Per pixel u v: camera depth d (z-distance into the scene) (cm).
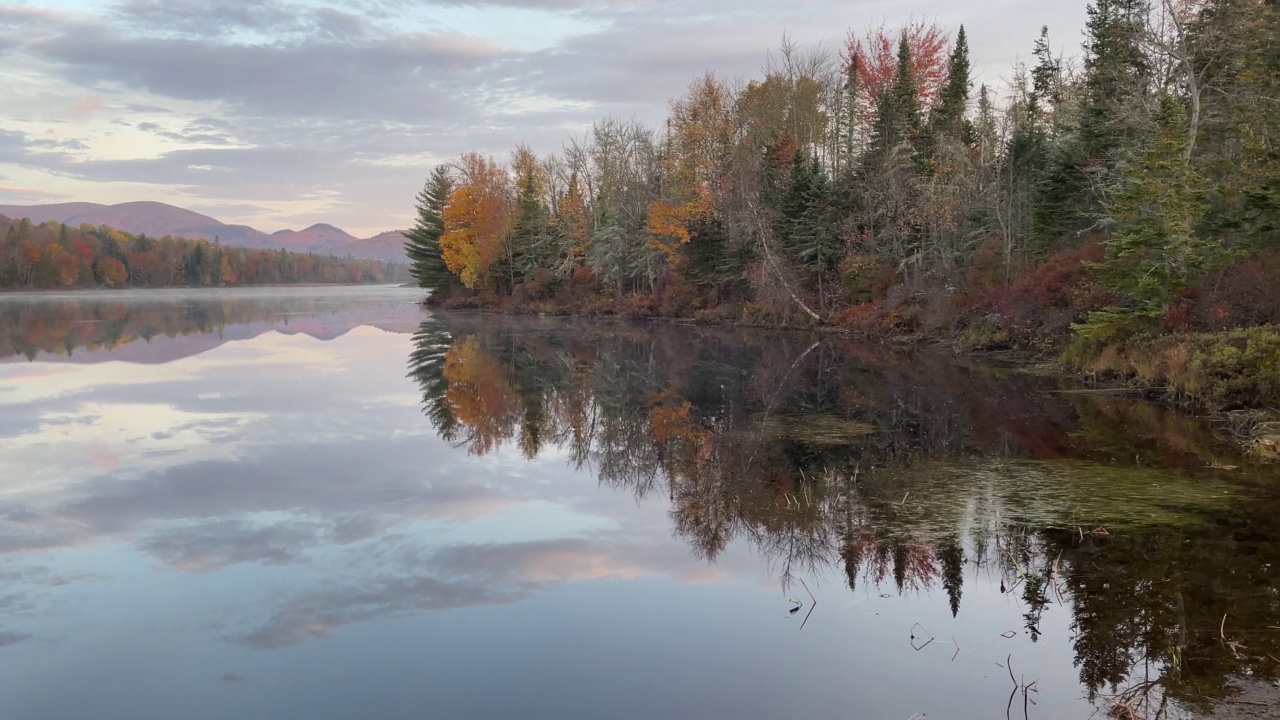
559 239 6266
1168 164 1994
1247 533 916
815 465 1308
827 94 5462
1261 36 2306
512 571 845
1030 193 3388
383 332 4203
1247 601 729
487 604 758
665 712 570
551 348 3350
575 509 1077
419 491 1162
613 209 5612
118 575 825
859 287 3859
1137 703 566
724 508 1073
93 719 560
